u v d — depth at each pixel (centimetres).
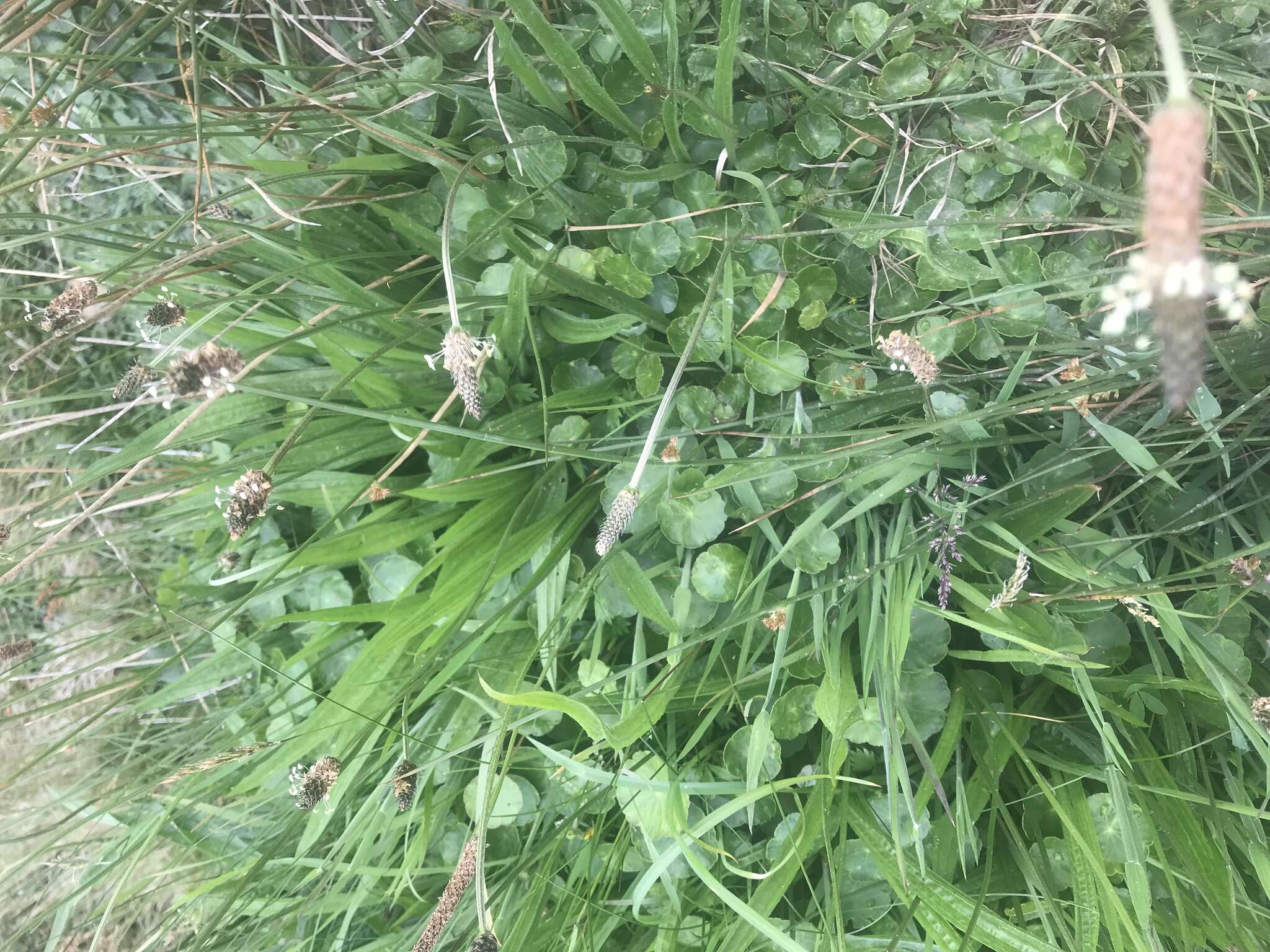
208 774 201
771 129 195
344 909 201
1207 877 148
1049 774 179
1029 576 179
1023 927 165
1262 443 176
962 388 187
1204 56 179
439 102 204
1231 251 160
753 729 164
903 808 175
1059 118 179
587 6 196
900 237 182
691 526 181
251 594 172
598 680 185
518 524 193
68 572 243
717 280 166
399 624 177
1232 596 169
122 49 209
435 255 196
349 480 203
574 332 196
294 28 215
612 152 200
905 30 181
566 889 180
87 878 226
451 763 196
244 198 198
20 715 184
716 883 152
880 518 187
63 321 151
